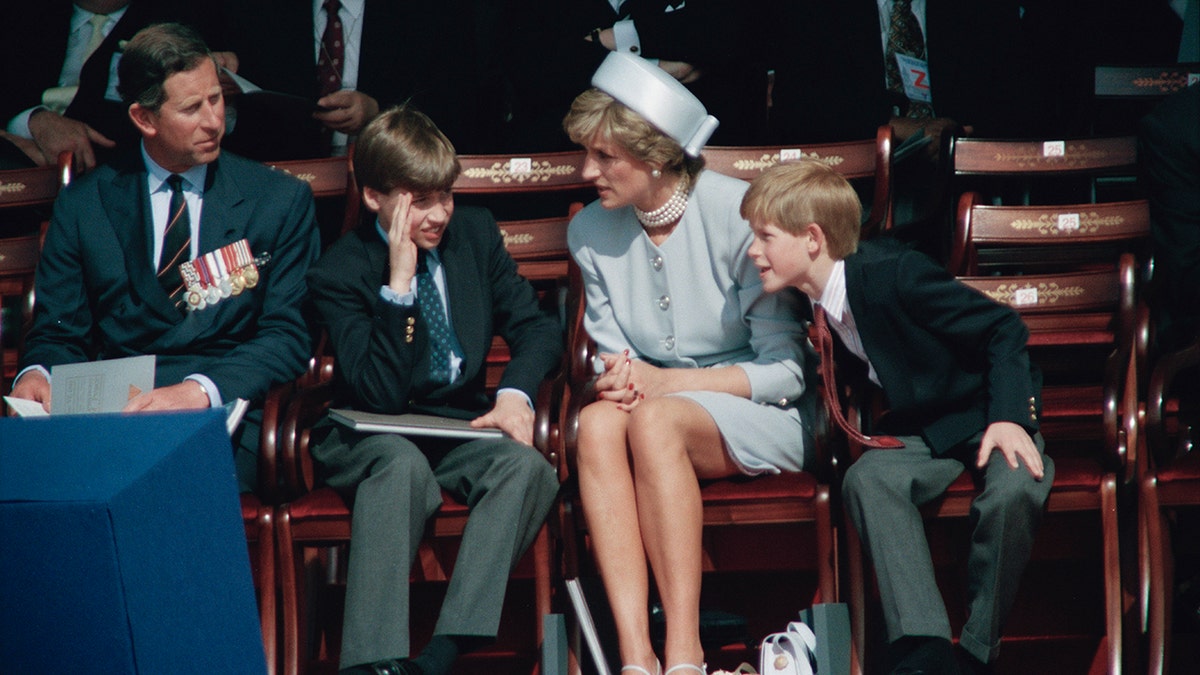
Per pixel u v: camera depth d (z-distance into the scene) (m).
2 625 6.68
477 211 14.27
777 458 12.88
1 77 18.64
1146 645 13.30
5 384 15.30
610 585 12.11
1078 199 18.42
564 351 14.44
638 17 17.42
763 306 13.31
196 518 7.27
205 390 12.97
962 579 13.70
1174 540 13.90
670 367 13.71
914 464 12.35
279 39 18.12
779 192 12.41
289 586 12.62
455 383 13.49
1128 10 19.31
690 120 12.94
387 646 11.66
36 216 17.89
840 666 12.18
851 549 12.59
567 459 12.59
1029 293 13.99
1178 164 14.21
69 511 6.52
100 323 13.90
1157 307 14.74
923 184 17.14
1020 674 13.49
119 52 17.97
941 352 12.45
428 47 18.12
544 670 12.27
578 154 15.40
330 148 18.30
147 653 6.77
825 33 17.78
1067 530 13.71
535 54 17.72
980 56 18.75
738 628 13.06
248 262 13.89
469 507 12.55
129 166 14.13
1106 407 12.73
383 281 13.55
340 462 12.70
